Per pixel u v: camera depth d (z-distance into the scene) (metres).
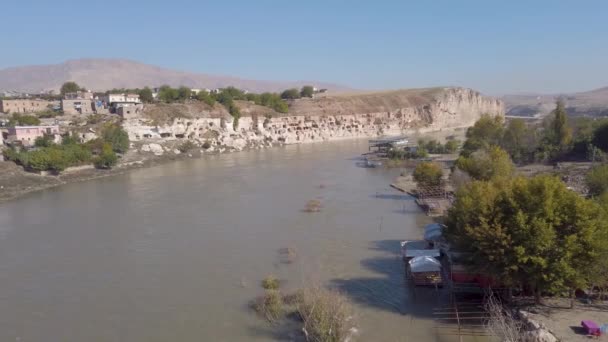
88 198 80.44
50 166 97.19
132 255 49.75
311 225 59.41
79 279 43.44
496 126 110.56
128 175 105.88
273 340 31.14
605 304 31.98
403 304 35.69
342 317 31.56
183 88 176.00
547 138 101.69
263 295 38.12
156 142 138.12
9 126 117.00
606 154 86.50
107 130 123.56
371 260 45.81
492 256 30.64
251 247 51.22
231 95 192.50
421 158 116.62
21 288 41.72
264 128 181.38
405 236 53.34
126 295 39.56
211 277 42.88
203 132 157.25
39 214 69.56
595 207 31.16
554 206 30.66
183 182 94.50
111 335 32.94
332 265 44.81
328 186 86.19
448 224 39.00
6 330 34.16
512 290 34.19
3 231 60.62
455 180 65.31
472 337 30.39
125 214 67.88
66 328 34.19
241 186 88.31
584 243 29.59
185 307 36.81
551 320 29.88
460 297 35.84
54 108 160.00
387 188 82.88
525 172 82.44
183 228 59.62
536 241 29.45
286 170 108.50
